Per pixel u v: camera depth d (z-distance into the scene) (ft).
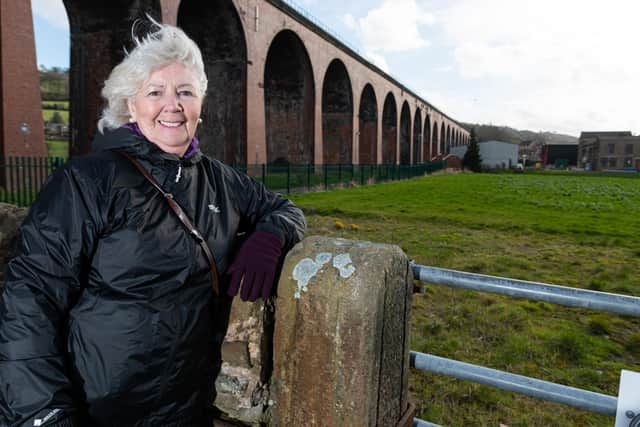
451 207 51.21
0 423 3.75
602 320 15.61
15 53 41.57
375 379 4.45
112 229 4.17
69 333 4.19
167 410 4.53
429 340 13.93
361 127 134.10
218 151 67.05
